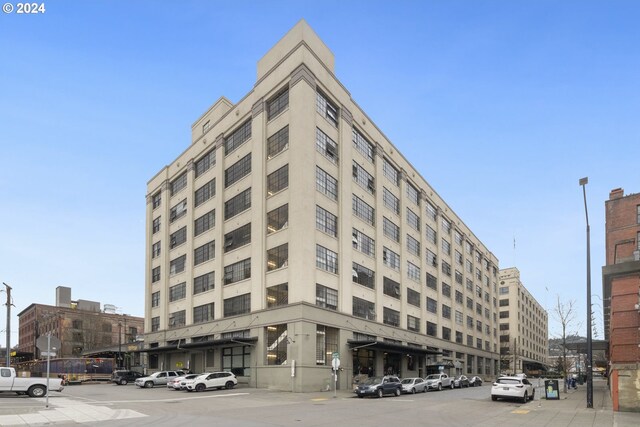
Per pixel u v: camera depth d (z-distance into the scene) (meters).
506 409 23.34
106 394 31.70
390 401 27.94
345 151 44.12
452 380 45.25
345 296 41.62
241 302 43.09
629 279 25.94
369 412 21.22
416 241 59.25
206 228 50.50
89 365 49.59
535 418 19.42
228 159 48.22
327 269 40.16
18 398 25.31
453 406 24.81
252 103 44.91
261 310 39.62
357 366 43.47
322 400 28.27
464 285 74.69
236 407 22.94
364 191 47.59
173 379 40.50
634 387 21.72
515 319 115.50
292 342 36.25
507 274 119.38
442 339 63.41
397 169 55.78
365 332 43.84
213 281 47.62
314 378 36.19
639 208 33.34
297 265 37.12
